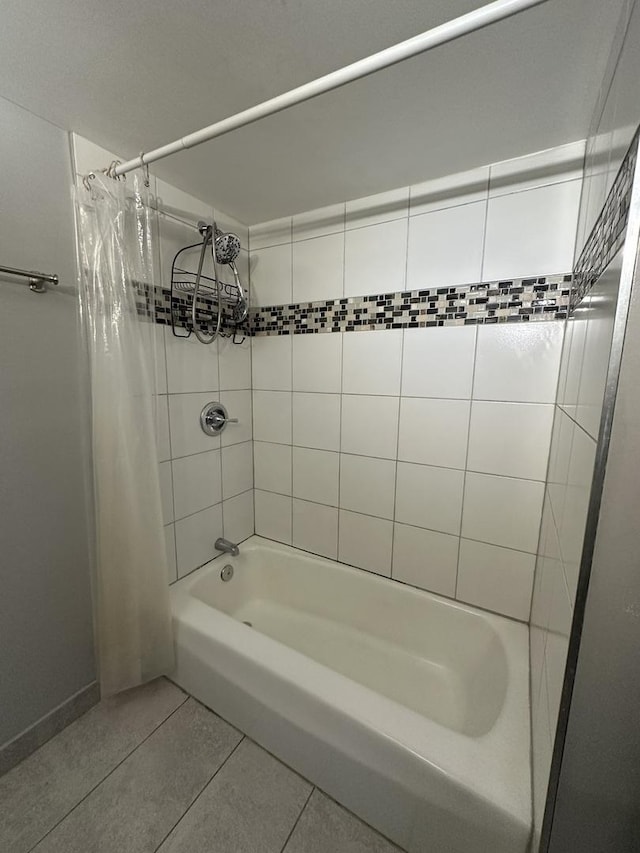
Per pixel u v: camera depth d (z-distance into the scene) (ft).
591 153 3.24
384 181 4.54
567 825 2.03
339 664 5.18
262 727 3.97
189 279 5.11
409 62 2.76
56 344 3.82
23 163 3.40
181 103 3.30
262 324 6.07
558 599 2.48
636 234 1.50
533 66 2.77
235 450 6.22
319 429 5.81
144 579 4.41
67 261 3.83
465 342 4.53
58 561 4.02
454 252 4.45
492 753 3.00
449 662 4.95
